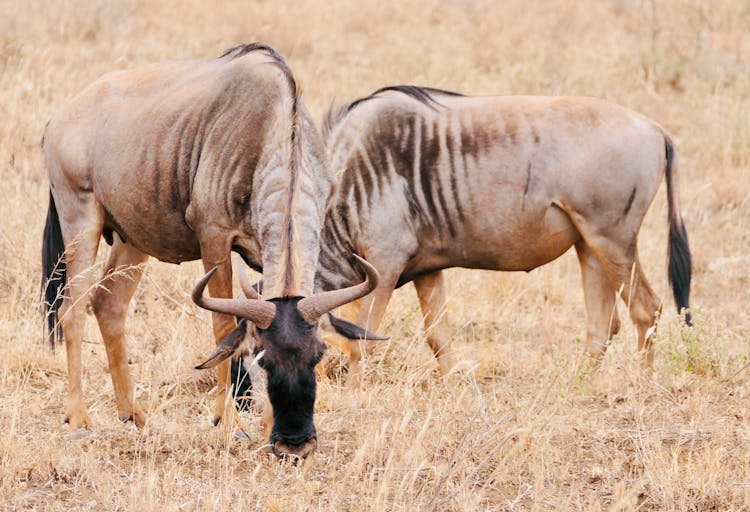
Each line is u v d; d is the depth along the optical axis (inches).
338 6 2327.8
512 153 954.1
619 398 910.4
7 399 862.5
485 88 1825.8
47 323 888.9
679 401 890.7
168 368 953.5
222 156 775.1
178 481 725.9
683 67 1957.4
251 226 772.0
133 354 1010.1
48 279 897.5
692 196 1526.8
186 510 688.4
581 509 699.4
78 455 764.6
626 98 1857.8
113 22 2071.9
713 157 1637.6
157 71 855.1
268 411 780.6
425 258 984.3
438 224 969.5
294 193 736.3
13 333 992.2
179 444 800.3
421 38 2151.8
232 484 716.7
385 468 737.0
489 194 957.8
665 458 764.6
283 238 723.4
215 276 792.3
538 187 953.5
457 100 982.4
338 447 799.7
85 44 1957.4
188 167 799.1
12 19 1942.7
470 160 957.2
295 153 743.1
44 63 1683.1
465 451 756.0
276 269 740.0
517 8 2359.7
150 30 2075.5
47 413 870.4
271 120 762.8
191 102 805.9
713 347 961.5
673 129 1777.8
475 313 1150.3
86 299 852.0
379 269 962.7
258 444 808.9
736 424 839.7
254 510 695.1
